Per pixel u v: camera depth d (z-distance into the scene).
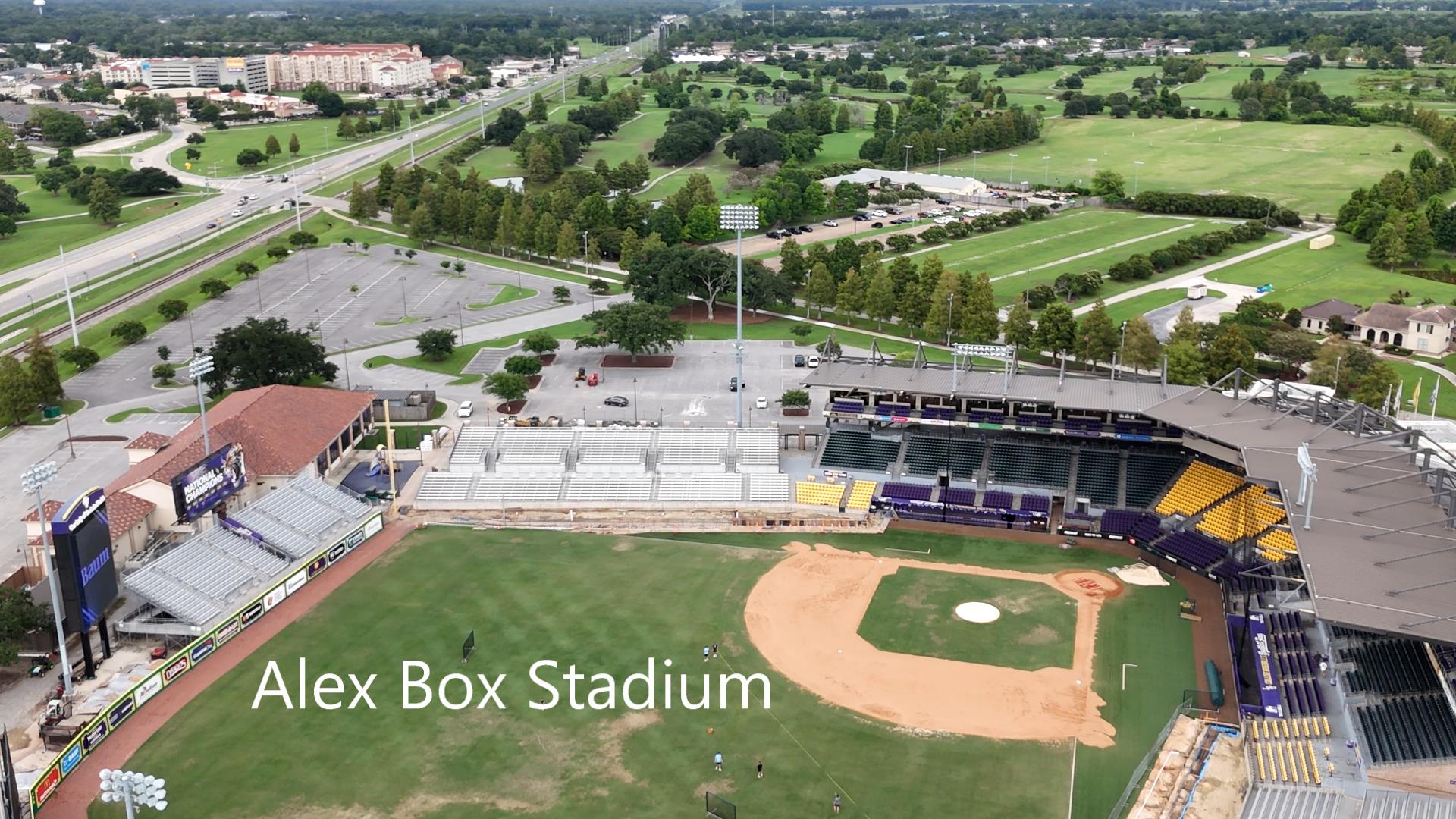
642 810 97.06
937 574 142.88
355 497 161.25
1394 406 193.00
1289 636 121.31
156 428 198.00
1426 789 95.62
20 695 117.56
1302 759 101.12
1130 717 110.75
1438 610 95.12
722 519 161.25
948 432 174.25
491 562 147.75
